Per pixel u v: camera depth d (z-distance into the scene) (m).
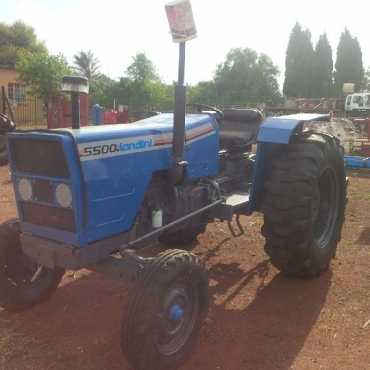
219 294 4.13
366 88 60.78
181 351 3.06
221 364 3.13
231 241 5.45
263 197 4.34
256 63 56.03
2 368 3.07
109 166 3.18
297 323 3.65
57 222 3.19
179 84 3.52
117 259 3.25
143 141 3.43
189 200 3.92
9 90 27.34
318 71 58.09
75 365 3.10
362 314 3.77
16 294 3.67
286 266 4.22
